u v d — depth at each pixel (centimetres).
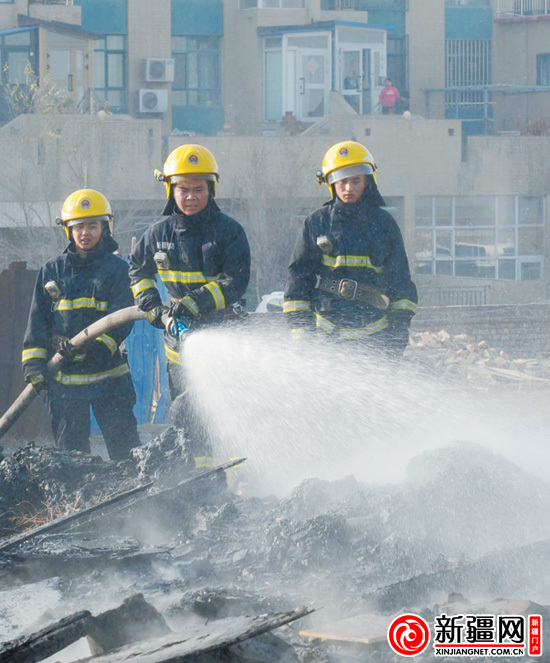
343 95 4909
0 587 556
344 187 824
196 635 415
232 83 5062
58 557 571
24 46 4331
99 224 871
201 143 4128
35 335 886
